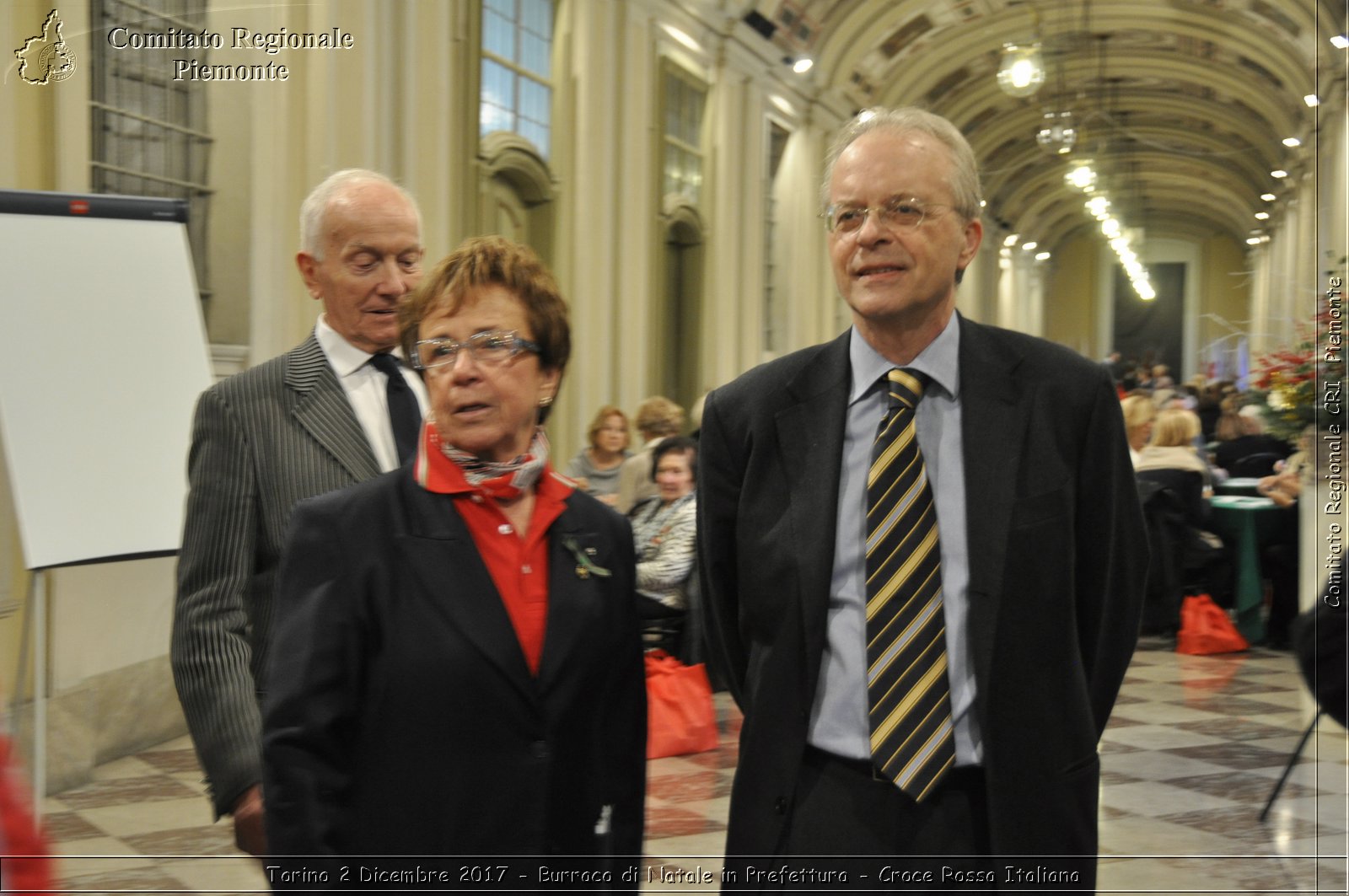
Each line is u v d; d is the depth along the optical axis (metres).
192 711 2.07
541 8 9.41
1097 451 1.90
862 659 1.85
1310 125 17.19
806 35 14.69
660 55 11.23
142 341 3.88
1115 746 5.48
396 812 1.64
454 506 1.75
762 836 1.85
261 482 2.20
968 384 1.91
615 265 10.55
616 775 1.82
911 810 1.79
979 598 1.81
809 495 1.92
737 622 2.09
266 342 5.84
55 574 4.62
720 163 12.72
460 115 7.86
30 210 3.77
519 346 1.74
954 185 1.88
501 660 1.66
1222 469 9.75
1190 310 35.00
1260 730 5.78
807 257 15.45
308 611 1.66
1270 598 8.28
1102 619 1.95
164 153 5.55
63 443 3.66
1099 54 19.83
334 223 2.29
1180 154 26.55
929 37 17.50
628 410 10.71
